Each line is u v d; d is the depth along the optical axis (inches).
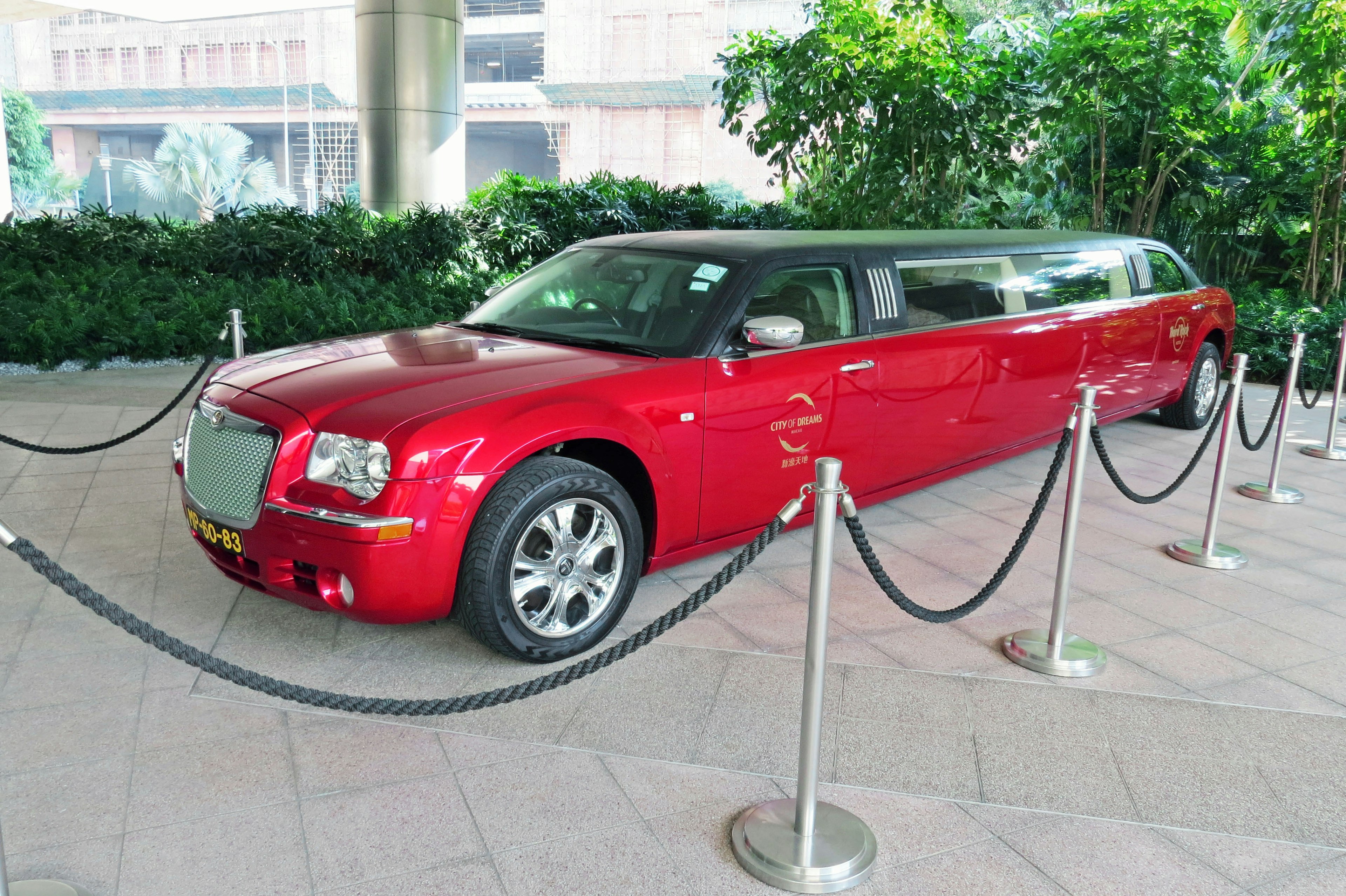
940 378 172.7
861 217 421.4
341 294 403.2
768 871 84.6
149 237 436.1
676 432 131.8
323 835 89.4
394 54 542.9
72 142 2375.7
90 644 127.1
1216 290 265.9
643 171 1913.1
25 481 196.9
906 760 105.0
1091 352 209.8
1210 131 416.2
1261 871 88.3
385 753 103.5
